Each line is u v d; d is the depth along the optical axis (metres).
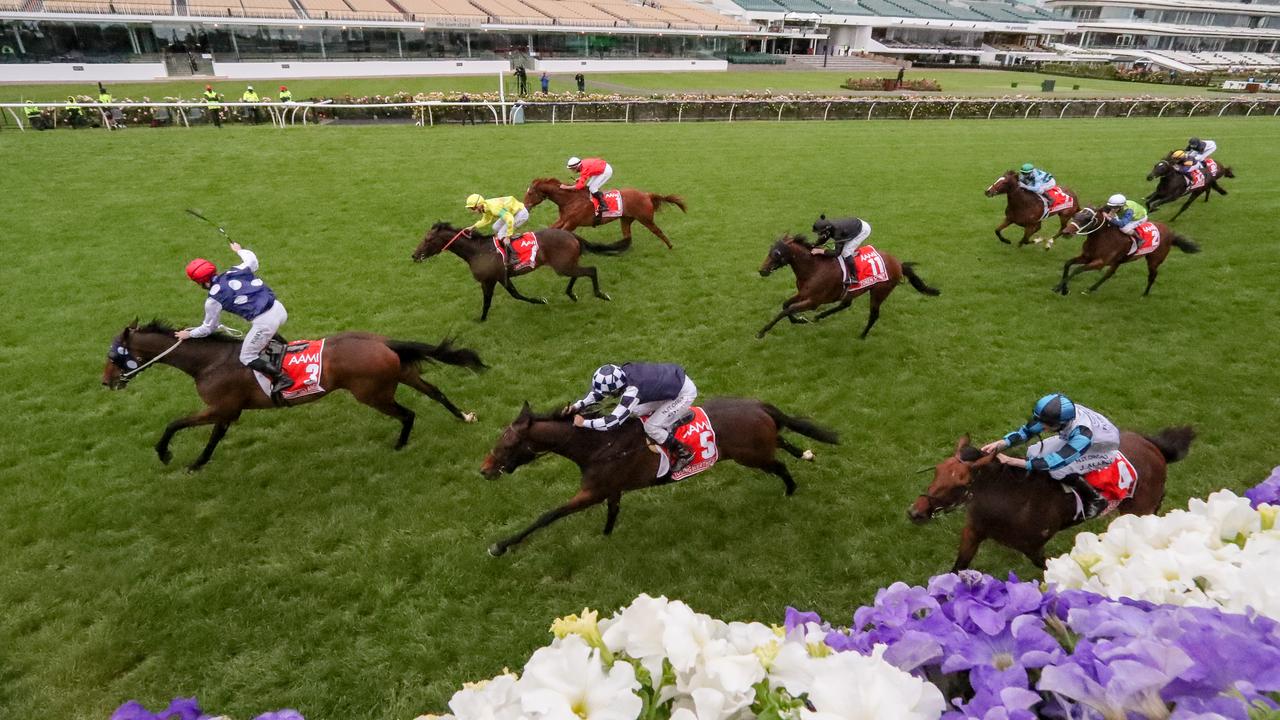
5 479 4.48
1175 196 9.79
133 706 1.27
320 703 3.05
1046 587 1.61
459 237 6.45
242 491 4.45
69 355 5.98
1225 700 0.93
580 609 3.58
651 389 3.56
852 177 12.42
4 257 7.96
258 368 4.33
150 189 10.56
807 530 4.14
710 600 3.63
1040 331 6.59
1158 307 7.04
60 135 13.73
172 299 7.07
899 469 4.69
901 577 3.79
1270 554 1.43
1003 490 3.38
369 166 12.30
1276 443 4.85
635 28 34.22
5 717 2.99
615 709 1.09
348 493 4.45
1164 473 3.57
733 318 6.95
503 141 14.80
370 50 28.67
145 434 5.01
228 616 3.50
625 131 16.64
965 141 16.20
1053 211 8.49
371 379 4.60
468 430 5.17
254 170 11.77
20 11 22.22
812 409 5.42
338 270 7.98
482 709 1.17
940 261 8.45
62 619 3.47
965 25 49.66
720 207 10.64
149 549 3.93
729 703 1.11
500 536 4.11
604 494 3.88
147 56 24.91
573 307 7.17
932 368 5.97
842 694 1.06
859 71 39.28
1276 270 7.96
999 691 1.11
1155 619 1.16
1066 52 54.72
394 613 3.54
